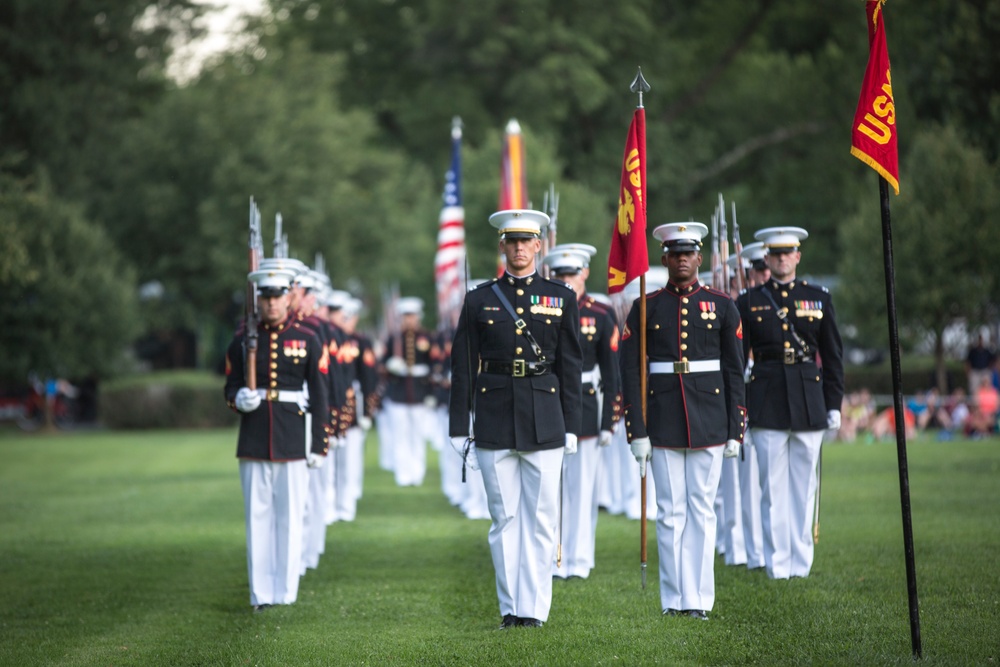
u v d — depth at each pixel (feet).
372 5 531.50
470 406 100.48
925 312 324.60
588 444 122.72
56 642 98.22
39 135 442.50
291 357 114.01
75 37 463.42
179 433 380.37
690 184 524.11
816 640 89.61
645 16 510.99
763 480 117.91
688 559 101.24
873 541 131.34
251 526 111.65
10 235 269.23
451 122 503.20
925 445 261.44
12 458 285.23
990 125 353.51
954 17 382.22
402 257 459.32
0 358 390.21
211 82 446.60
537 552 98.68
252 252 116.47
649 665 84.12
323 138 440.45
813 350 118.62
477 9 483.92
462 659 87.35
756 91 513.45
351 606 108.99
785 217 518.78
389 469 247.50
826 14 540.11
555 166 388.16
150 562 135.23
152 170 436.35
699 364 103.24
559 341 100.48
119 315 405.39
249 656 90.94
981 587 106.11
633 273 102.89
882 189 85.35
